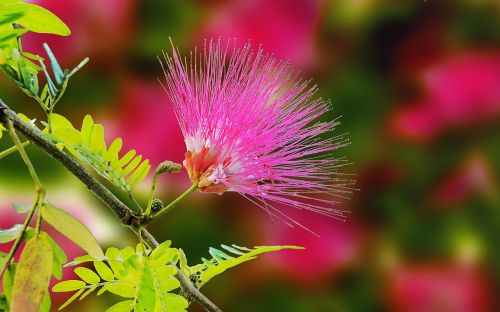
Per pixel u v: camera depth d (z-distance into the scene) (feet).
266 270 2.95
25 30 1.93
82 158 1.97
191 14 2.94
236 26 2.92
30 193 2.70
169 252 1.95
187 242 2.86
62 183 2.71
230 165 2.06
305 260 2.95
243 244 2.92
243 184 2.06
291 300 2.98
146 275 1.93
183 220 2.85
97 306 2.67
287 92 2.08
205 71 2.11
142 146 2.78
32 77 1.98
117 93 2.89
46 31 1.96
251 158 2.06
